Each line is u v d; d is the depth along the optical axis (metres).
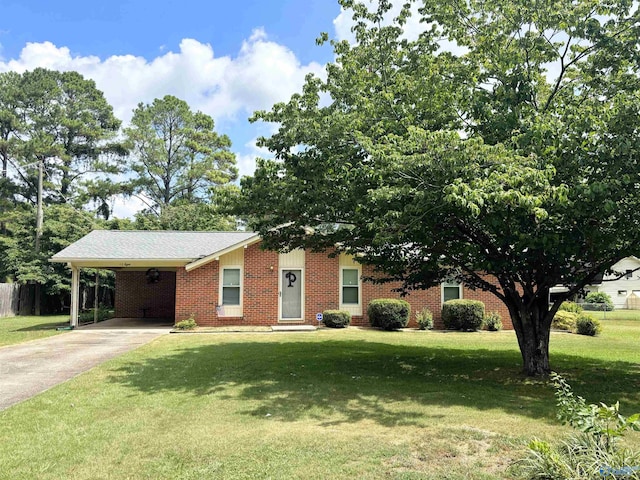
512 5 8.15
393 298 18.44
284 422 5.94
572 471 3.81
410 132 6.77
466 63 9.12
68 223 29.17
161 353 11.49
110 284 28.45
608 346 13.49
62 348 12.35
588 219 7.06
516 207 6.60
